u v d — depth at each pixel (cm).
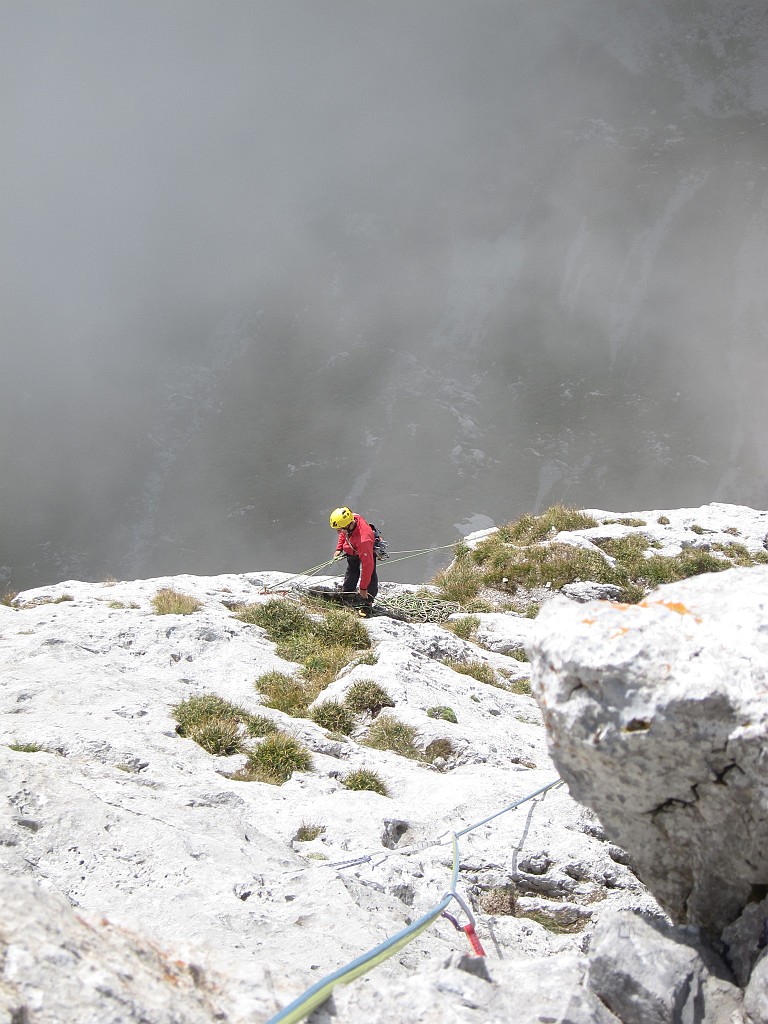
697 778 475
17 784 818
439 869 927
